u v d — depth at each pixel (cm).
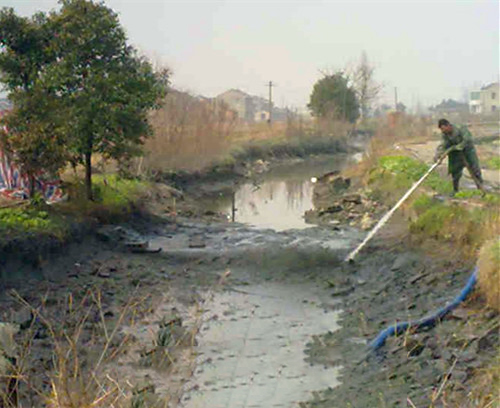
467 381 780
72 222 1409
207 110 3459
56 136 1465
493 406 697
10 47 1486
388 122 5225
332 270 1349
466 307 987
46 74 1487
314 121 5781
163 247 1554
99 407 691
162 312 1118
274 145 4575
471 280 1005
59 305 1081
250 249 1522
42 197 1480
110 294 1175
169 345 978
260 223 1983
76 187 1636
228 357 948
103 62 1575
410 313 1059
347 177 2789
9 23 1464
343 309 1147
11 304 1058
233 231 1783
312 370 903
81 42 1521
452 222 1346
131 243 1484
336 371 898
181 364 919
